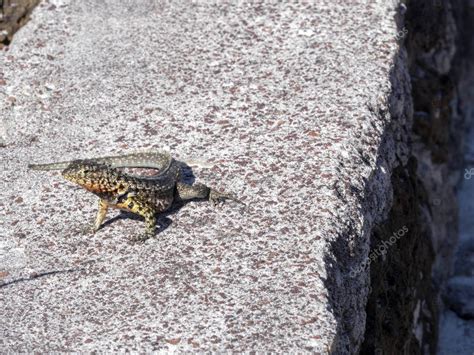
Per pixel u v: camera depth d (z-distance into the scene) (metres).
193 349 4.48
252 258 5.06
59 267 5.12
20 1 8.01
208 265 5.04
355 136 6.03
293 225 5.29
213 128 6.20
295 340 4.50
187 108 6.42
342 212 5.44
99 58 7.03
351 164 5.81
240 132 6.13
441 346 8.49
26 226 5.48
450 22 9.78
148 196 5.30
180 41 7.18
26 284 5.01
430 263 8.03
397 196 6.80
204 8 7.57
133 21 7.46
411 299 6.89
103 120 6.39
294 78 6.64
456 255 9.49
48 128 6.38
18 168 6.01
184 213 5.47
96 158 5.87
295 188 5.58
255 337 4.53
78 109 6.52
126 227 5.42
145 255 5.16
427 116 8.61
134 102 6.54
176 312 4.72
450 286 9.06
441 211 8.85
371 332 5.90
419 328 7.37
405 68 7.12
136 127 6.29
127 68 6.90
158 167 5.74
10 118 6.49
